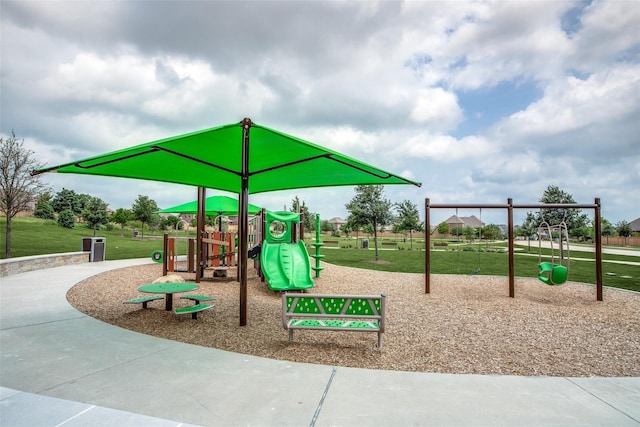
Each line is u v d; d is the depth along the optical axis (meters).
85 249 15.87
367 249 31.27
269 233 10.70
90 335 5.43
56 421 2.99
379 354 4.85
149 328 5.96
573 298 9.16
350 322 5.27
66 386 3.67
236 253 12.51
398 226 27.81
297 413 3.17
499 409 3.29
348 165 6.91
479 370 4.36
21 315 6.62
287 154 6.68
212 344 5.18
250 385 3.74
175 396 3.47
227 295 9.09
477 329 6.20
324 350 4.97
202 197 11.51
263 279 11.41
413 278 12.46
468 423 3.04
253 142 6.21
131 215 49.34
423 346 5.23
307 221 62.31
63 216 46.16
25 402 3.32
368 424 3.00
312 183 9.16
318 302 5.11
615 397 3.59
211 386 3.70
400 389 3.70
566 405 3.40
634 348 5.29
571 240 52.75
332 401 3.41
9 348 4.83
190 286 6.85
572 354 5.01
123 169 7.27
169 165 7.28
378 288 10.39
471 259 21.41
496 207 9.52
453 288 10.43
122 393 3.52
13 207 16.20
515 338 5.71
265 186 9.73
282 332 5.83
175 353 4.70
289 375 4.02
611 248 39.81
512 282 9.18
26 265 12.29
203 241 11.24
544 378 4.07
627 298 9.19
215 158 6.96
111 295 8.54
